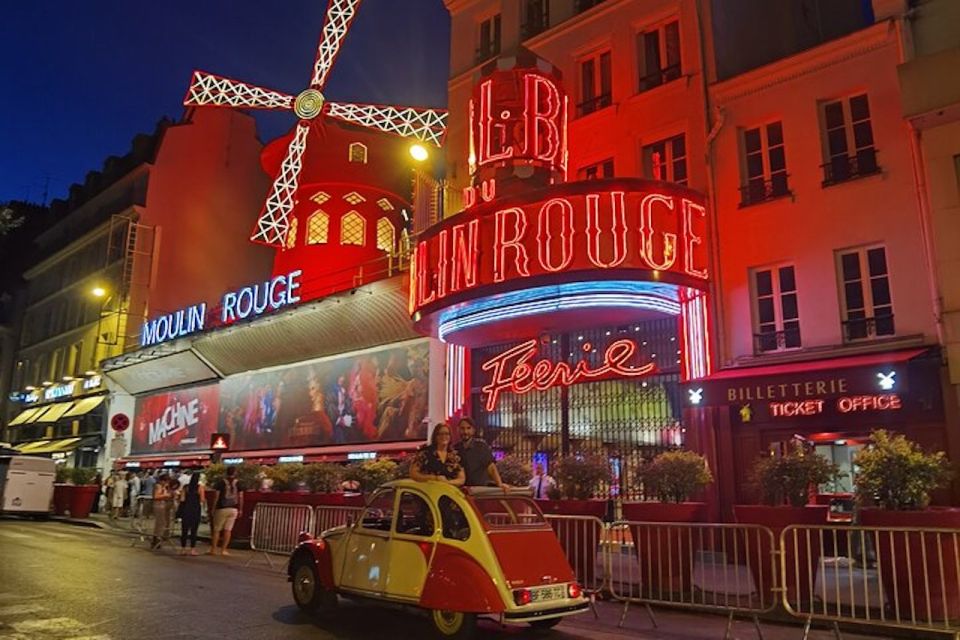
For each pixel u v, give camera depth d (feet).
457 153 61.98
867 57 40.52
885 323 38.14
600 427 48.73
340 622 24.71
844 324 39.40
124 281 100.07
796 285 41.29
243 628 23.45
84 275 115.44
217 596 28.99
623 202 40.65
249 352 78.48
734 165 44.78
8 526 62.28
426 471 25.76
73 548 45.01
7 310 140.56
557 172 47.91
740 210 43.96
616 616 26.55
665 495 30.22
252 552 43.80
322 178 85.20
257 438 77.61
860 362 35.63
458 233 45.39
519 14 59.41
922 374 35.06
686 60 48.21
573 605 22.48
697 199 42.98
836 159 41.34
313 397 71.77
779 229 42.29
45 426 117.80
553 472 34.01
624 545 29.94
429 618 23.08
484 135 47.88
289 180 82.17
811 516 25.67
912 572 23.06
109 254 107.24
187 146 108.88
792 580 25.50
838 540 26.66
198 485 46.62
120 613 25.16
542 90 48.08
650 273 39.91
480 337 53.47
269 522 43.16
